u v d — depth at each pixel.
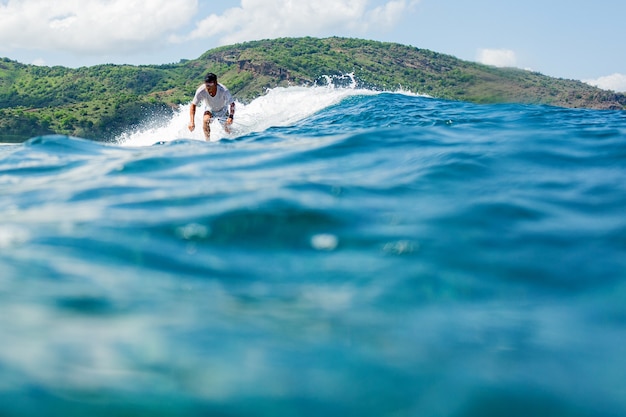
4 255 2.12
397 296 1.89
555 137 4.97
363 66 118.94
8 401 1.19
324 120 8.85
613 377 1.45
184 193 3.11
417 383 1.38
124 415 1.18
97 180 3.55
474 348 1.57
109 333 1.53
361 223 2.60
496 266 2.15
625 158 4.10
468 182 3.43
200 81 111.50
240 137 5.88
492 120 6.71
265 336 1.57
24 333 1.49
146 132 11.38
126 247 2.26
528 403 1.34
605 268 2.15
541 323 1.74
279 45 143.12
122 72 125.44
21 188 3.41
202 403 1.24
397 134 5.14
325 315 1.73
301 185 3.29
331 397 1.30
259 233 2.45
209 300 1.80
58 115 69.81
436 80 103.31
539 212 2.83
